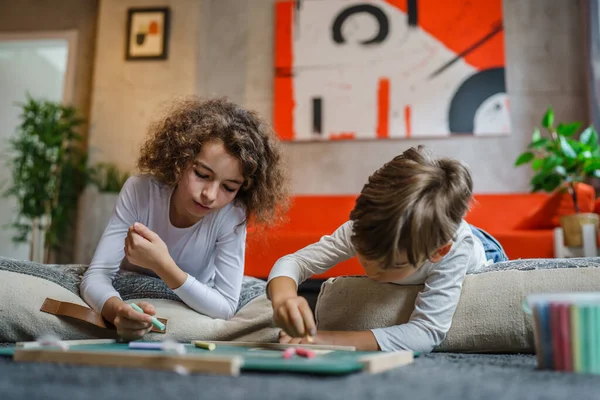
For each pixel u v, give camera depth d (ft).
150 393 1.41
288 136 10.97
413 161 2.64
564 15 10.64
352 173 10.83
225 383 1.59
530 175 10.29
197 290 3.39
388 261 2.47
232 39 11.57
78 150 11.51
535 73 10.57
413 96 10.70
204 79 11.49
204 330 3.31
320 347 2.59
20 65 14.11
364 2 11.07
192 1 11.55
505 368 2.11
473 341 2.99
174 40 11.48
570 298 2.06
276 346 2.68
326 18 11.18
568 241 7.23
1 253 13.24
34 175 10.59
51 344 2.33
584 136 7.71
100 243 3.59
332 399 1.35
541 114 10.45
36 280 3.25
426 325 2.83
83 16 12.28
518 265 3.16
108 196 10.09
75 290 3.48
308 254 3.34
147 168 3.86
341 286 3.25
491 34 10.59
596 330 2.00
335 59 11.04
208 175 3.33
